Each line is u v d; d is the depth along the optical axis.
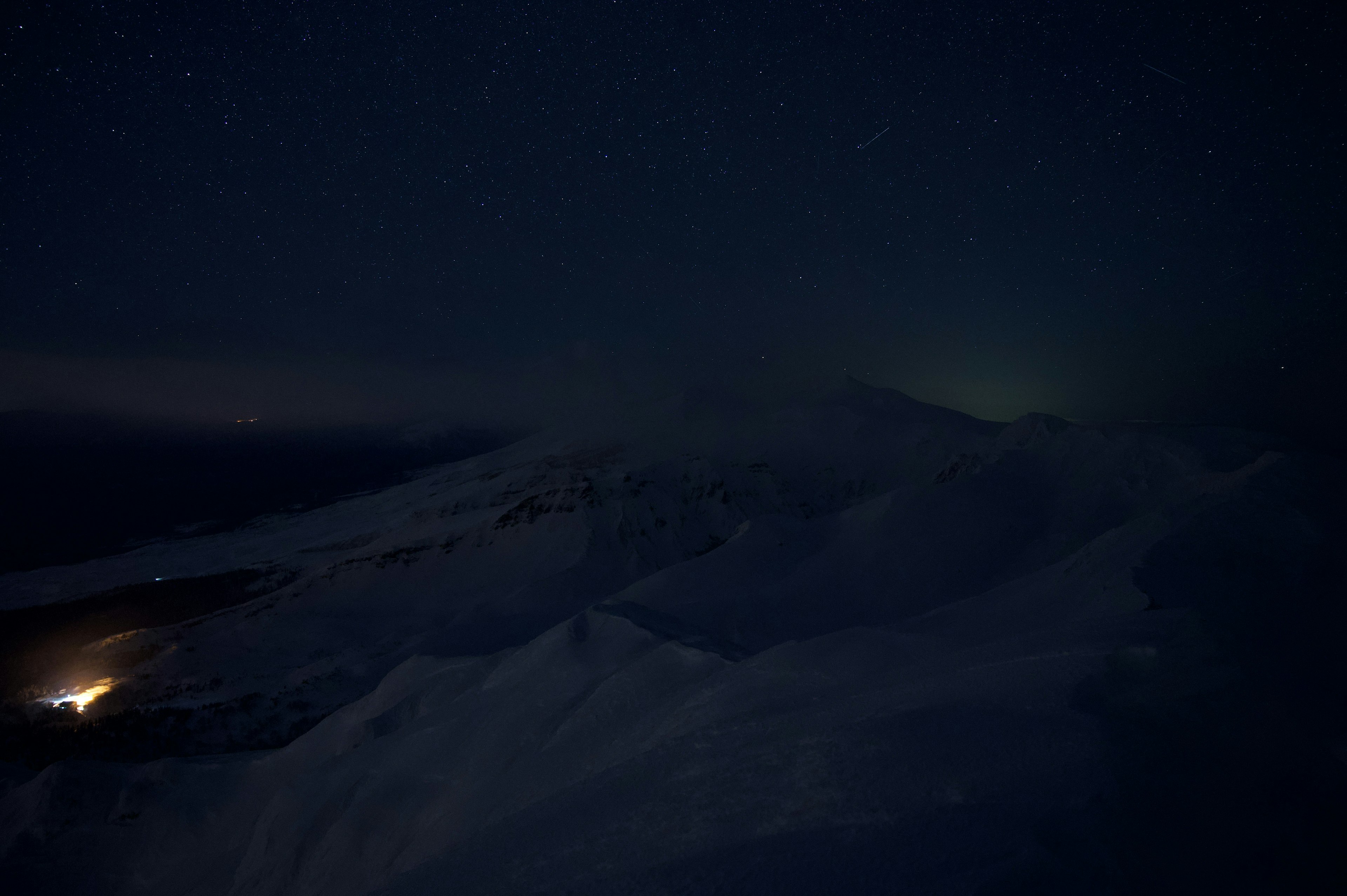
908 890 2.63
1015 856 2.64
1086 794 3.01
